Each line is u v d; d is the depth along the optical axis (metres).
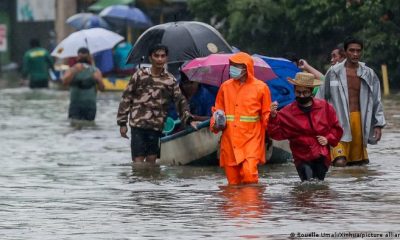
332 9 64.25
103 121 51.28
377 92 31.67
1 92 77.94
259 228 21.08
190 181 28.77
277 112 27.19
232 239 20.05
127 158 35.53
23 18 105.56
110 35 58.34
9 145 40.62
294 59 34.59
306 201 24.41
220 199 25.02
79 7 91.25
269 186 27.12
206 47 34.06
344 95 31.45
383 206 23.50
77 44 57.66
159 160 33.66
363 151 31.61
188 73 31.92
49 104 64.06
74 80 50.47
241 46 69.81
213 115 27.64
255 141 27.64
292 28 68.25
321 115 27.03
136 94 32.69
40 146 40.16
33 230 21.42
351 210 23.02
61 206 24.47
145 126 32.56
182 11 83.75
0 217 22.98
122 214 23.19
